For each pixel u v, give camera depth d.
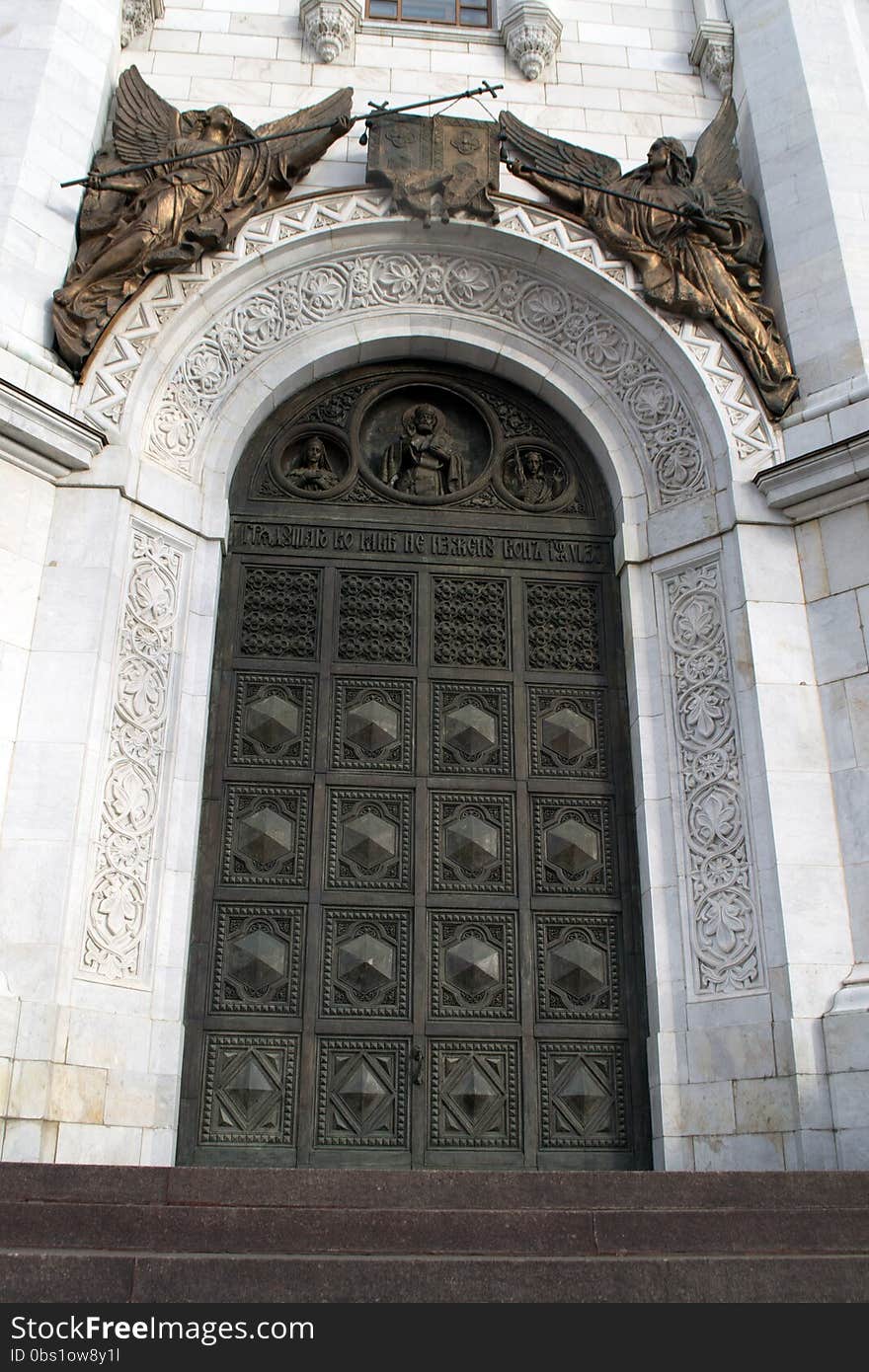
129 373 11.27
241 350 12.24
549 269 12.71
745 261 12.33
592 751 11.57
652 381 12.38
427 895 10.83
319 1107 10.01
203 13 13.76
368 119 12.69
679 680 11.28
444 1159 9.95
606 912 10.93
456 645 11.89
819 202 12.18
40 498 10.52
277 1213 6.09
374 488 12.47
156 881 10.12
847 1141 8.86
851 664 10.48
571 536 12.44
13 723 9.71
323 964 10.48
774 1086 9.38
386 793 11.18
